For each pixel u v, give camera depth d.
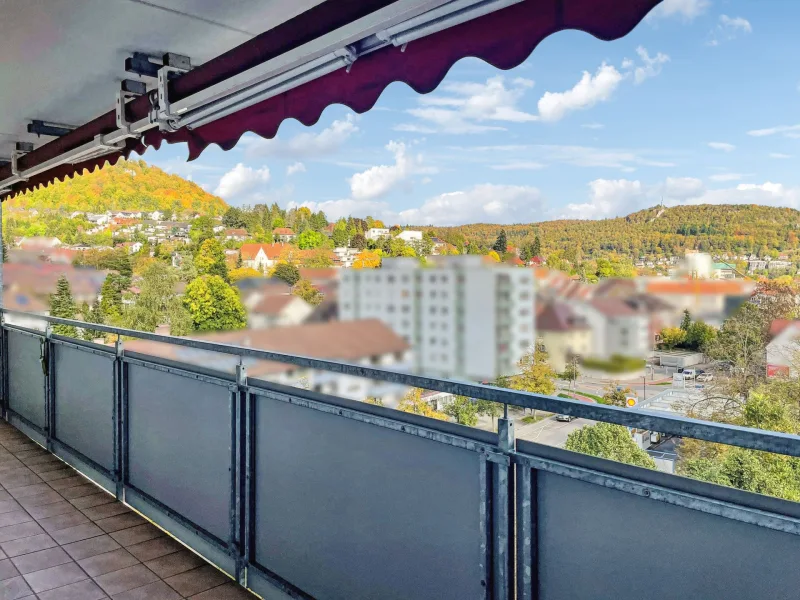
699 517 1.13
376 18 1.68
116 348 3.35
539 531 1.40
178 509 2.89
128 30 2.43
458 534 1.59
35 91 3.23
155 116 2.76
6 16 2.29
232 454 2.45
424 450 1.67
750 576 1.06
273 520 2.28
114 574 2.56
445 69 1.62
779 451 0.98
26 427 4.74
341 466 1.96
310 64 1.99
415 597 1.72
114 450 3.40
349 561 1.94
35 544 2.84
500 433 1.45
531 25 1.39
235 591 2.42
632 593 1.23
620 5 1.22
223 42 2.56
